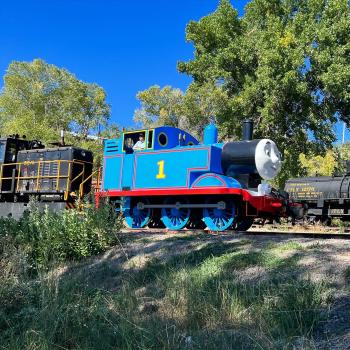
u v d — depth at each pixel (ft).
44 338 17.51
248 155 38.60
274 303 18.85
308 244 26.63
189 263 26.76
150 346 16.85
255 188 39.52
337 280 20.25
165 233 36.04
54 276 25.41
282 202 39.91
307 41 78.43
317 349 15.39
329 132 86.79
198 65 91.20
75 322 19.38
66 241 33.60
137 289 24.98
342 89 77.20
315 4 83.10
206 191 37.40
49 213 37.70
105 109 145.59
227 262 24.68
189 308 20.33
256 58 86.33
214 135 42.60
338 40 79.15
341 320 17.01
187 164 39.60
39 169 59.16
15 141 63.36
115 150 44.96
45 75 146.51
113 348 17.43
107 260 31.48
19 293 22.36
